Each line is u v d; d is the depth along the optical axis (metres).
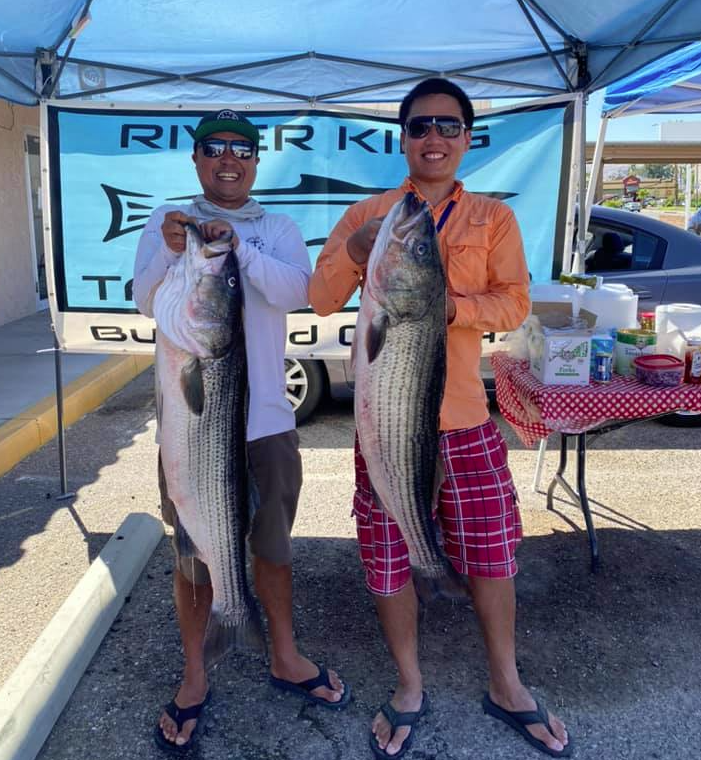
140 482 4.86
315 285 2.45
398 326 2.16
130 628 3.22
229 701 2.78
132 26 3.99
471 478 2.51
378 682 2.90
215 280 2.14
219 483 2.28
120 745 2.56
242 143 2.50
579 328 3.60
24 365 7.29
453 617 3.34
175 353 2.17
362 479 2.58
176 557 2.52
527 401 3.51
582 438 3.82
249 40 4.21
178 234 2.17
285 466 2.57
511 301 2.45
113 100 4.75
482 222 2.45
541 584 3.60
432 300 2.18
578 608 3.39
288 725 2.66
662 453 5.44
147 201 4.49
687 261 5.96
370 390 2.21
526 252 4.60
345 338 4.67
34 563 3.80
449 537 2.59
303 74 4.62
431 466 2.32
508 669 2.62
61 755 2.52
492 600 2.56
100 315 4.54
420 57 4.47
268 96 4.77
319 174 4.57
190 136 4.46
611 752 2.53
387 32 4.11
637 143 14.09
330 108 4.51
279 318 2.57
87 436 5.79
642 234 6.10
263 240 2.57
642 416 3.34
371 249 2.23
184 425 2.21
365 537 2.59
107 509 4.45
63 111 4.40
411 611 2.61
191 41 4.21
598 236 6.20
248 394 2.42
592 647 3.11
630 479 4.94
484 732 2.62
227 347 2.20
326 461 5.25
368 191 4.59
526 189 4.54
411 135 2.41
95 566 3.39
